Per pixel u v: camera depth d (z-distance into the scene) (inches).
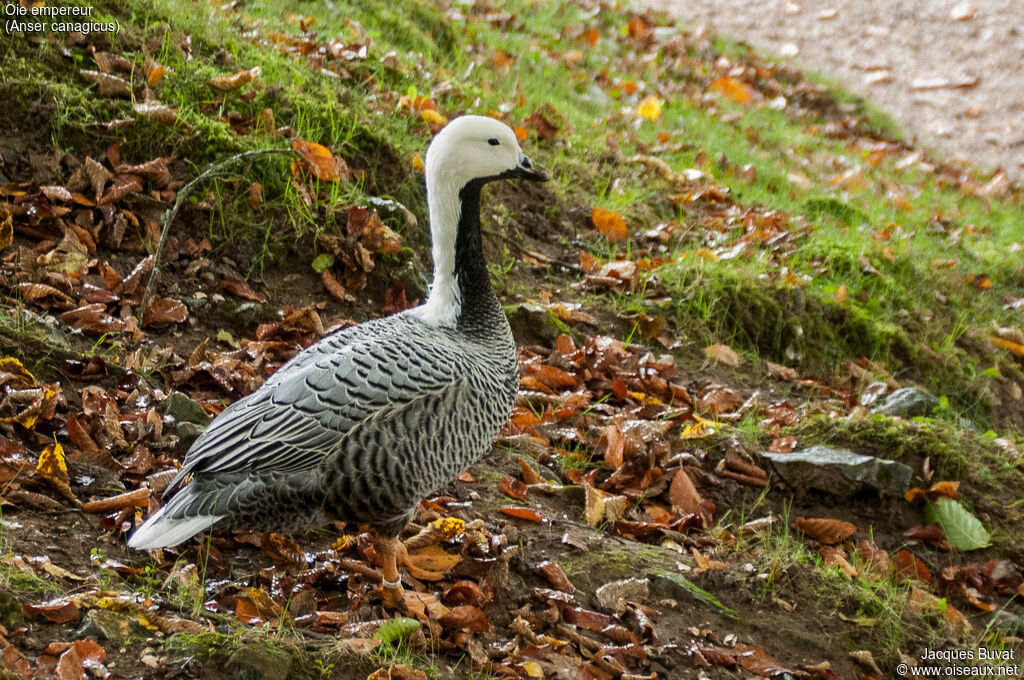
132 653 153.1
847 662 209.5
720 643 202.8
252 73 301.7
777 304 331.3
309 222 280.7
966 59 711.1
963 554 250.8
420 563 195.8
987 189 548.1
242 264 267.7
